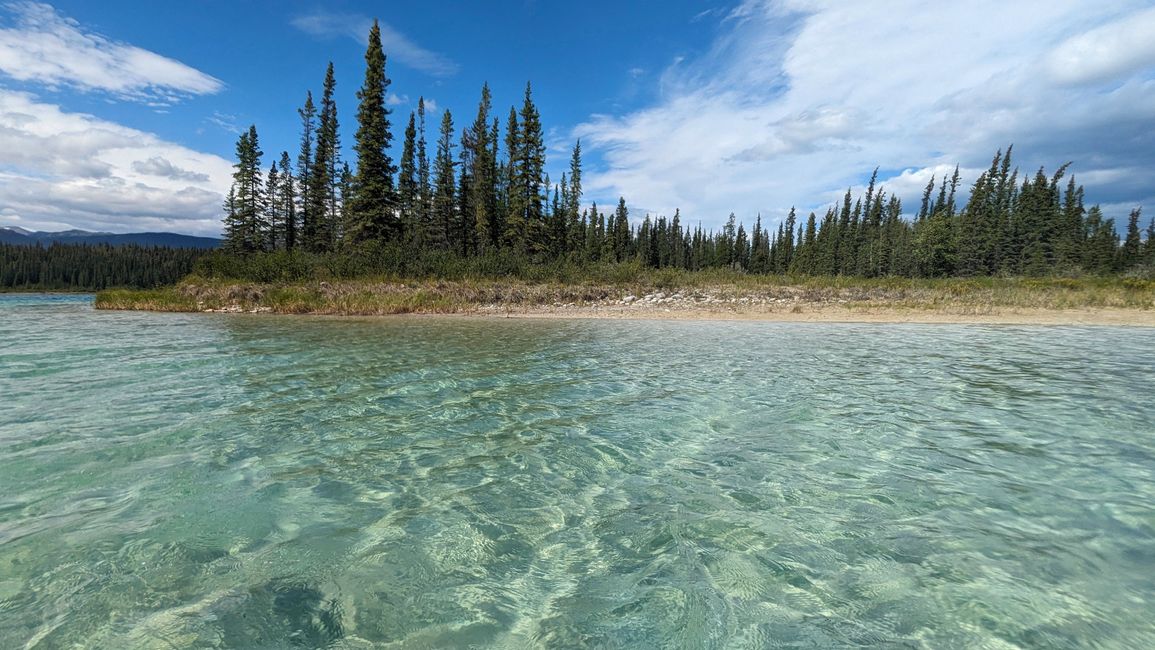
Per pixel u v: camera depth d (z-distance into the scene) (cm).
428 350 1149
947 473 453
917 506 391
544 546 337
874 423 596
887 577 301
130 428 564
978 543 337
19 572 296
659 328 1619
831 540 342
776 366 951
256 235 4472
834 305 2167
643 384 804
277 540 341
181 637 246
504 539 346
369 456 497
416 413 643
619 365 965
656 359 1027
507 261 3069
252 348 1158
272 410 646
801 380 832
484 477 450
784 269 8638
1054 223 4950
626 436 555
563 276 2938
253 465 470
